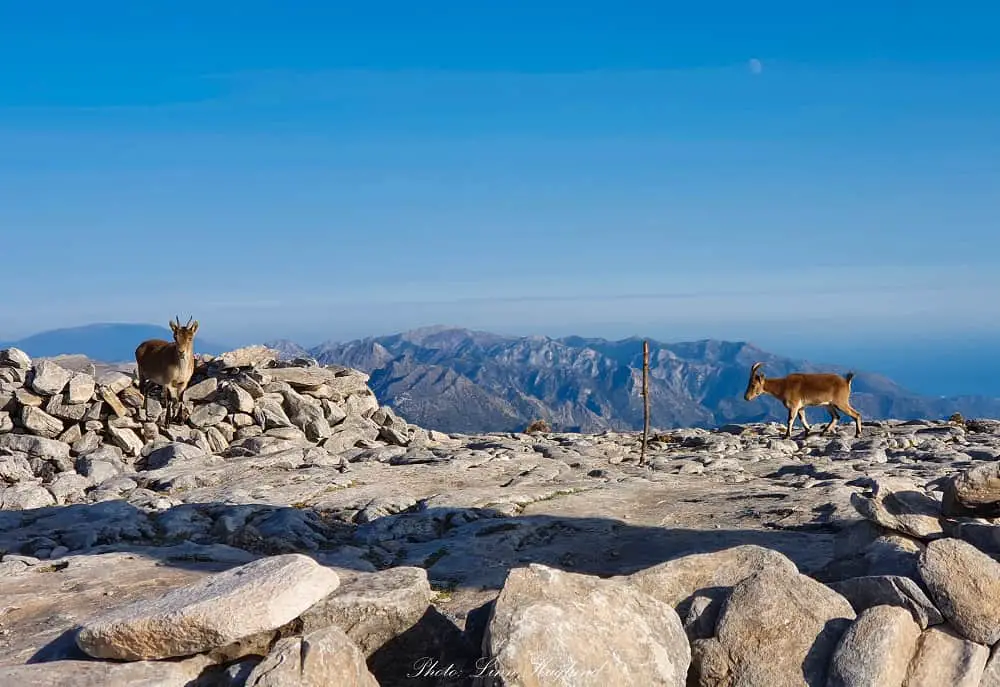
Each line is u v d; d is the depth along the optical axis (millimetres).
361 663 6441
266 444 21078
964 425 27766
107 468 18750
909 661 7012
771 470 19562
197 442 21312
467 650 7312
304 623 7039
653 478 17781
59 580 10047
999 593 7098
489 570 10523
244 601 6570
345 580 7641
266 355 25016
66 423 20875
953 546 7480
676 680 6867
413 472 18078
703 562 8094
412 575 7617
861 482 16094
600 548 11812
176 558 11172
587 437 26531
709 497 15125
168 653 6559
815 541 11547
